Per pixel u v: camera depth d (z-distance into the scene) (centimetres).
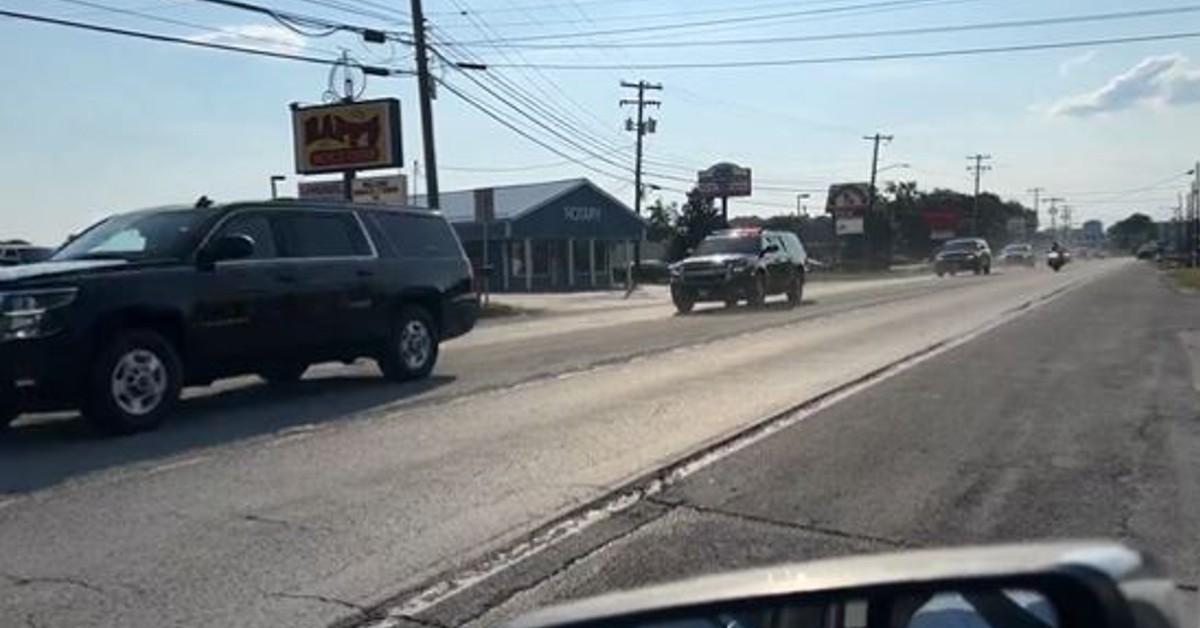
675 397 1270
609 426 1080
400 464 909
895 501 771
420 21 3191
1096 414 1114
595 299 4391
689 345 1908
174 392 1095
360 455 948
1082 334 2027
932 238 12419
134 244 1145
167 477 865
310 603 581
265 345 1199
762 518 734
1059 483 814
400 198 3600
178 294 1098
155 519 740
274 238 1234
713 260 3014
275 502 784
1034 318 2452
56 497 802
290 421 1124
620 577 619
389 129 3312
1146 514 725
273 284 1208
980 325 2250
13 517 748
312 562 648
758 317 2608
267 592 597
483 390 1344
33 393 988
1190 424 1051
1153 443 959
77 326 1002
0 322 970
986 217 15088
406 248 1430
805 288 4456
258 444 998
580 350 1856
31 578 620
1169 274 6031
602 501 784
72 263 1067
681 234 8262
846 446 964
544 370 1553
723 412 1157
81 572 630
